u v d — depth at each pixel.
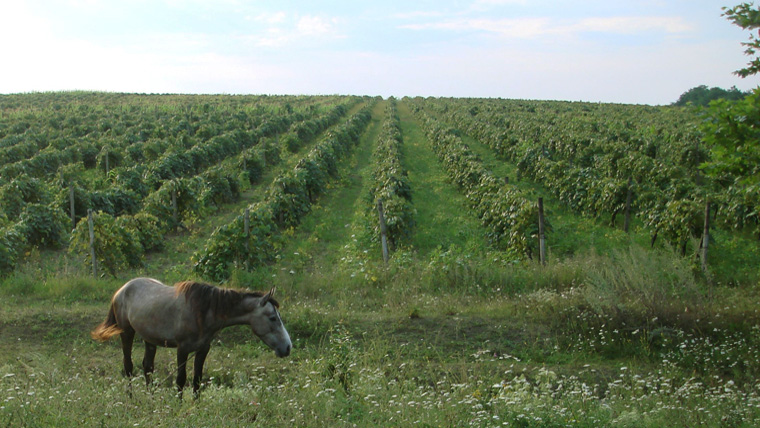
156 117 62.66
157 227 20.14
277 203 21.45
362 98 114.38
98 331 7.57
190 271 15.86
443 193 29.00
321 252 19.25
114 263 16.03
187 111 65.75
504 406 6.26
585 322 10.38
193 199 22.95
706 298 11.27
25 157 35.75
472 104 87.88
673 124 47.12
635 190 21.19
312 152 32.25
